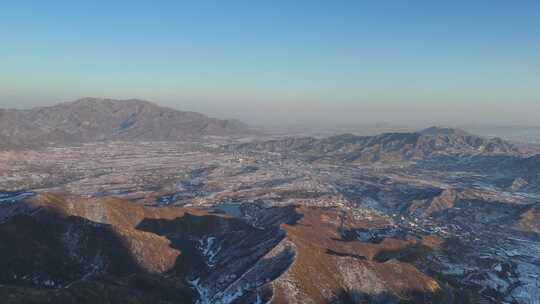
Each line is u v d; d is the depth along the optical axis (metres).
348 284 186.25
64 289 151.00
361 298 182.50
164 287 182.75
